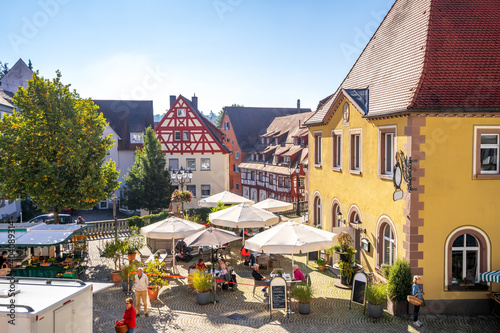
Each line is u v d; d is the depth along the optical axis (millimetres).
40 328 7934
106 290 16531
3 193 20609
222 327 12977
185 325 13125
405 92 14211
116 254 17969
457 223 13672
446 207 13609
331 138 20828
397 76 15711
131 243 19656
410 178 13445
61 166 20109
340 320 13430
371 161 16391
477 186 13680
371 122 16250
